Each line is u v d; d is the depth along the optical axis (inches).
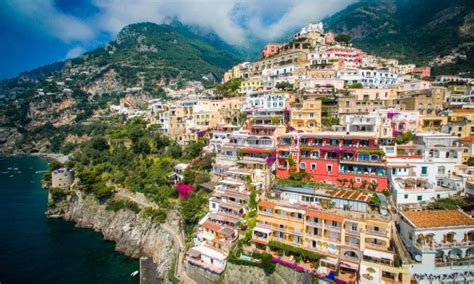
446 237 1943.9
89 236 4042.8
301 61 6102.4
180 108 5620.1
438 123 3262.8
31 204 5167.3
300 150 3097.9
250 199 2893.7
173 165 4461.1
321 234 2294.5
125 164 5073.8
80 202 4606.3
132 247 3612.2
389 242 2078.0
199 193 3582.7
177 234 3344.0
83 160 5625.0
